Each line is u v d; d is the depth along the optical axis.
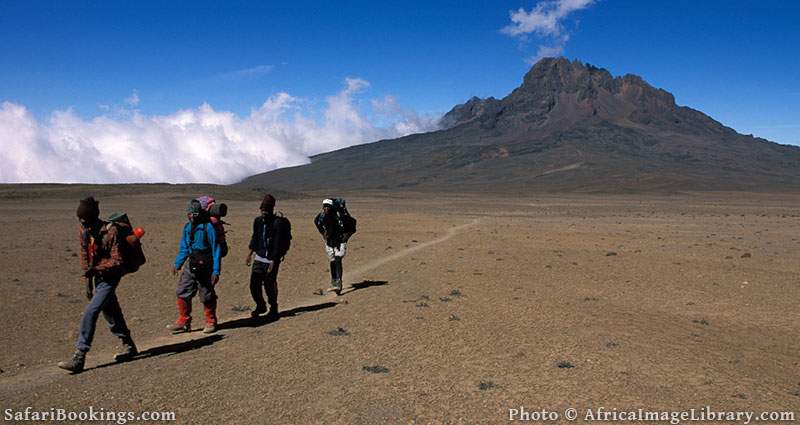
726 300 14.45
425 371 7.96
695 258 23.34
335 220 14.27
